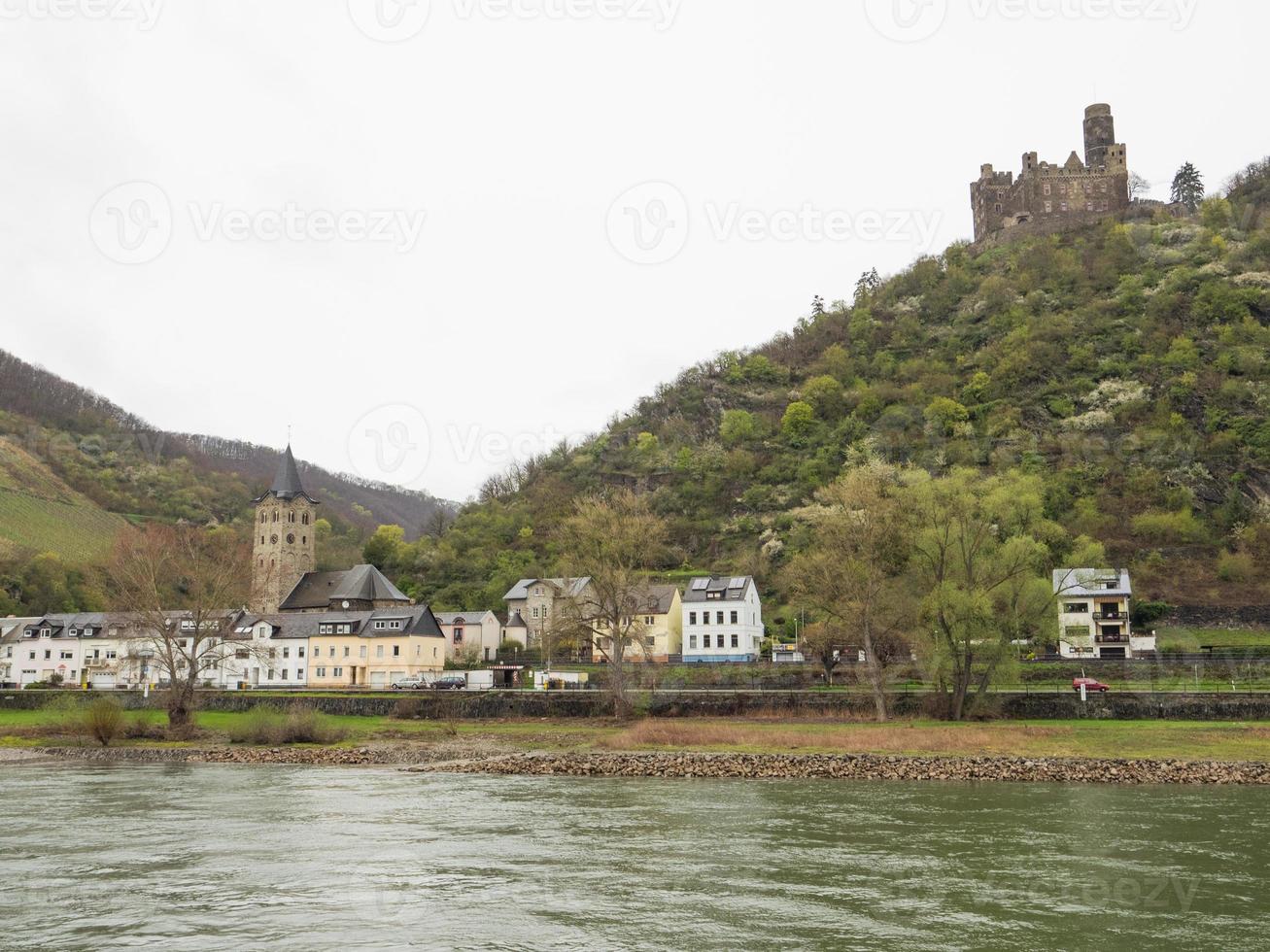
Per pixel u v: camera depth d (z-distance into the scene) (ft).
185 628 394.52
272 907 95.76
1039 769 192.65
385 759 236.63
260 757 242.99
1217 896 98.58
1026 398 654.12
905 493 276.00
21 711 339.16
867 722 260.01
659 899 98.68
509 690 326.65
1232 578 460.14
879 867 111.65
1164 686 297.94
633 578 300.40
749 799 166.71
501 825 142.10
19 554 599.16
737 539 599.16
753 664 353.10
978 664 280.92
